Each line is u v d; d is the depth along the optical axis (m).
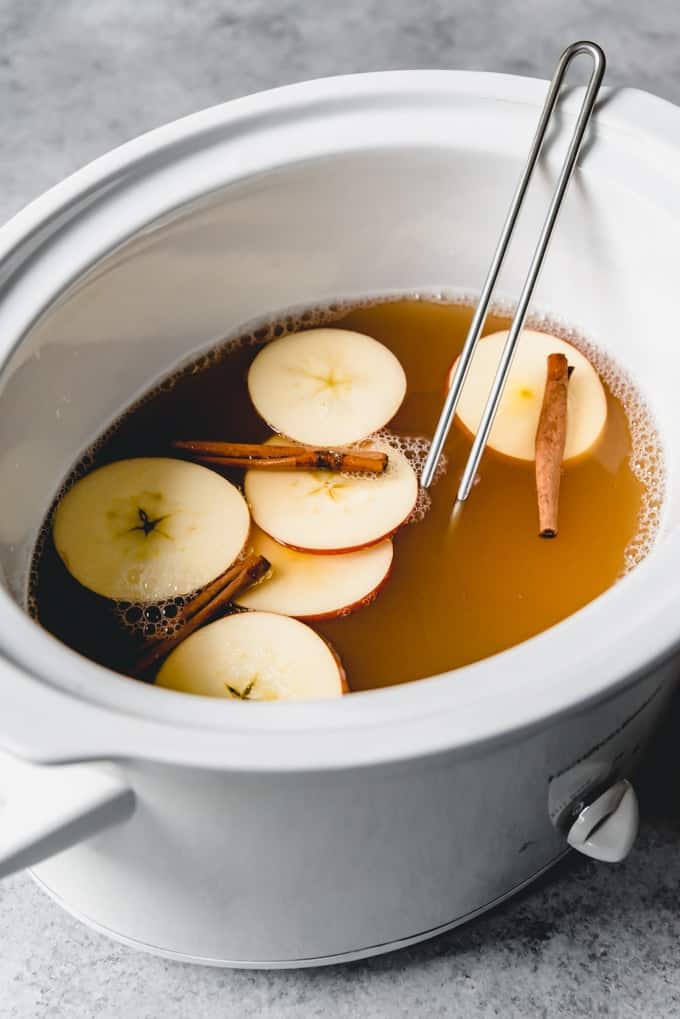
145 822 0.83
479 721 0.78
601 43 1.30
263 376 1.00
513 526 0.95
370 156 0.98
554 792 0.87
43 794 0.81
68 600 0.94
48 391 0.95
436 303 1.04
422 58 1.29
